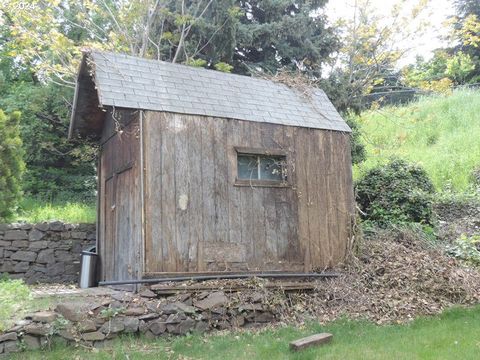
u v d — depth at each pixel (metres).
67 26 17.81
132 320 6.56
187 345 6.37
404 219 11.41
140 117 7.65
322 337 6.30
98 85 7.65
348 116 16.03
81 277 9.59
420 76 17.00
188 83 8.70
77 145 16.25
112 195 9.11
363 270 8.91
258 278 7.94
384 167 12.78
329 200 9.22
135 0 14.62
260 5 17.61
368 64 15.82
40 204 15.31
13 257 10.24
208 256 7.84
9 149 11.45
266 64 17.25
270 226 8.50
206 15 16.84
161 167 7.68
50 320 6.04
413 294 8.34
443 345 6.09
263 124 8.73
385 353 5.79
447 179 15.44
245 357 5.82
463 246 10.10
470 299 8.38
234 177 8.29
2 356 5.59
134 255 7.70
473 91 24.42
